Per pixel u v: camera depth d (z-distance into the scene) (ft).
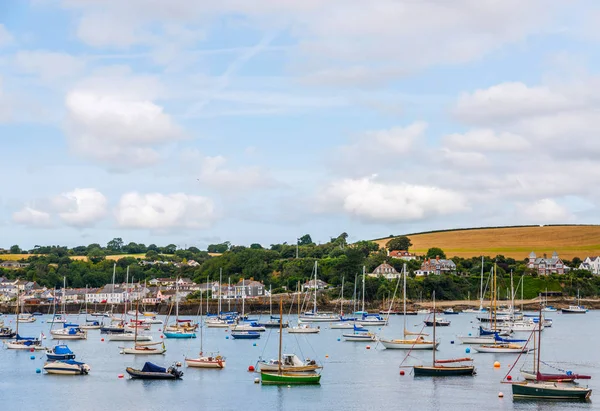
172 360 469.98
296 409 321.73
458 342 586.04
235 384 378.32
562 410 315.58
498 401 333.83
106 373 414.41
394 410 318.04
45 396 350.64
